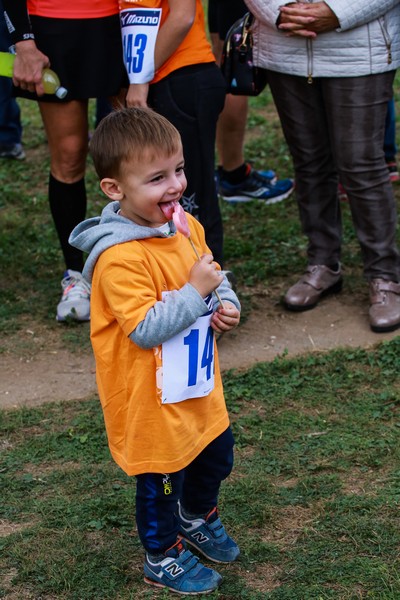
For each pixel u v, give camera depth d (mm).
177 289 4391
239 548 5027
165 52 6934
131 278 4211
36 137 13039
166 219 4371
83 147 7840
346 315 8031
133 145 4219
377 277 7832
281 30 7270
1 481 5812
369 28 7109
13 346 7789
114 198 4398
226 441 4691
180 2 6875
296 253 9328
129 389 4371
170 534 4637
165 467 4387
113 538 5188
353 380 6883
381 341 7484
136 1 6902
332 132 7516
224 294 4598
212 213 7426
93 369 7391
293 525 5223
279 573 4824
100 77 7445
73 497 5602
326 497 5453
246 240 9734
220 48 10414
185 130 7125
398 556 4875
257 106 14055
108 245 4254
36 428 6496
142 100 7020
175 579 4680
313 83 7527
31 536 5219
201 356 4406
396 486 5516
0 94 11594
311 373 7031
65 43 7320
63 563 4965
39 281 8961
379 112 7371
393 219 7758
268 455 5945
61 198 7984
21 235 9969
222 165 10781
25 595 4754
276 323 7973
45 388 7121
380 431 6156
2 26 8047
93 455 6094
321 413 6445
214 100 7195
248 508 5383
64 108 7559
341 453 5922
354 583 4688
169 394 4316
